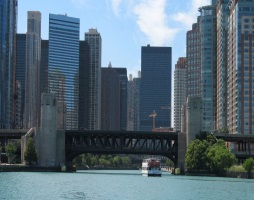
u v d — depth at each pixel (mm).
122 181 191875
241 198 125312
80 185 160375
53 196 121250
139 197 124625
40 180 178000
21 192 130250
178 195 131750
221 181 195875
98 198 119000
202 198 124562
